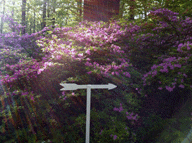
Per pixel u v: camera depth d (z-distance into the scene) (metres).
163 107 3.37
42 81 3.66
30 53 5.79
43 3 13.20
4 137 3.14
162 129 3.07
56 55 3.50
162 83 3.13
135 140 2.83
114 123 2.85
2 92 3.85
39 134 3.15
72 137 2.99
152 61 3.98
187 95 3.39
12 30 7.17
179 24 4.03
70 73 3.50
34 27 21.52
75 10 11.95
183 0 6.73
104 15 6.35
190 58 3.15
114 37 4.31
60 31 5.19
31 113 3.43
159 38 4.12
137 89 3.29
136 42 4.17
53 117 3.34
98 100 3.22
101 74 3.14
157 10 4.25
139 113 3.31
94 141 2.88
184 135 2.93
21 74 3.73
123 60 3.68
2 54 5.11
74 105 3.29
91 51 3.61
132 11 8.45
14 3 17.22
